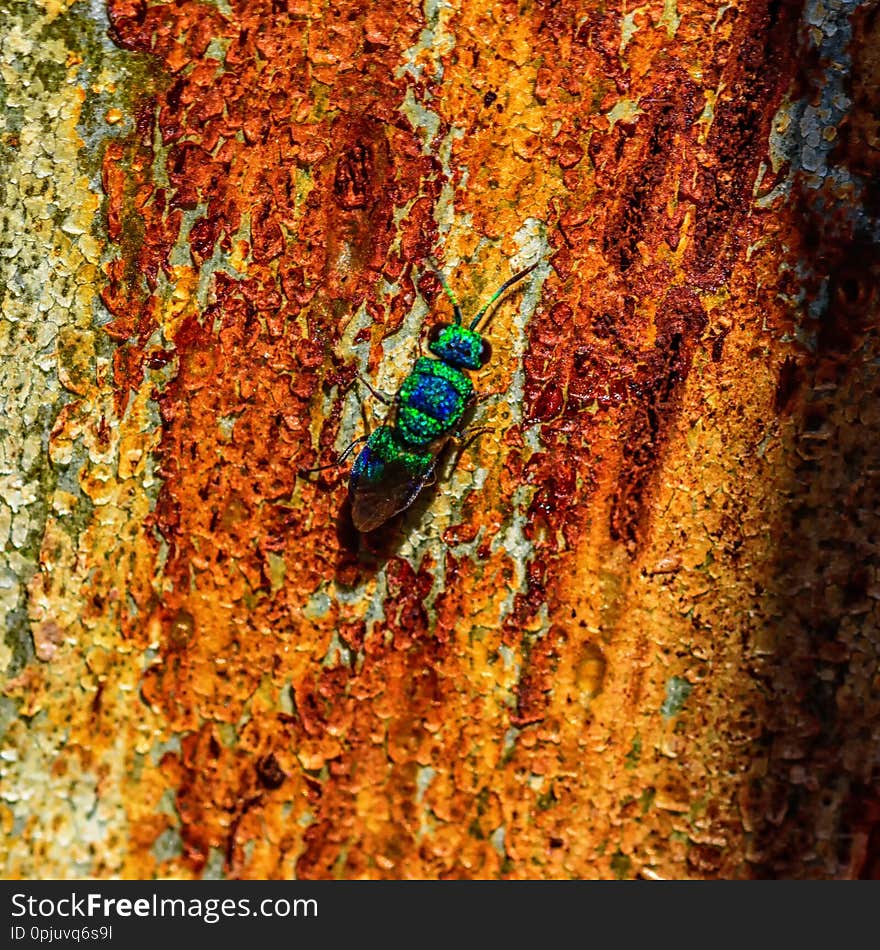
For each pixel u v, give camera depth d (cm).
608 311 12
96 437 12
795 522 12
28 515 12
